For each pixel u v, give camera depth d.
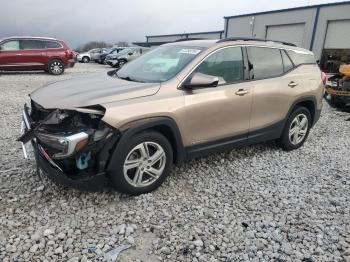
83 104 3.34
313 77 5.66
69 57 17.42
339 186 4.32
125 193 3.70
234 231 3.24
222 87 4.30
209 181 4.27
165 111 3.71
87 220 3.29
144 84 3.87
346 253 2.98
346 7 23.92
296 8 27.23
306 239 3.16
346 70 9.09
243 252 2.95
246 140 4.76
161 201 3.71
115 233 3.12
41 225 3.18
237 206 3.70
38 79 14.84
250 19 31.70
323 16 25.44
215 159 4.99
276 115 5.08
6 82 13.42
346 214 3.64
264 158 5.18
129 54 26.31
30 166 4.38
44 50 16.72
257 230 3.27
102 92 3.61
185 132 3.97
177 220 3.37
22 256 2.75
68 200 3.61
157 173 3.85
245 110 4.57
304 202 3.86
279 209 3.67
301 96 5.38
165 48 4.85
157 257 2.84
